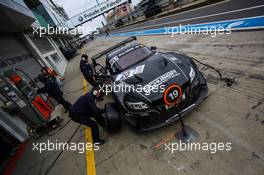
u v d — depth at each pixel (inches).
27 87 180.4
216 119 100.5
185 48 242.4
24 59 295.6
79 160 118.5
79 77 380.5
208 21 317.7
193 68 115.1
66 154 130.7
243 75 125.6
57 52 683.4
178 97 100.4
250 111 94.7
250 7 266.4
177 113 104.6
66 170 114.1
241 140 82.5
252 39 172.1
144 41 440.5
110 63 159.5
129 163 99.0
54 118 181.9
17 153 160.9
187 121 109.3
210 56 180.5
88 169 107.3
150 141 107.9
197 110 114.5
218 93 120.3
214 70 149.7
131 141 115.3
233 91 115.4
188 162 84.4
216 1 448.1
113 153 111.8
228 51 172.2
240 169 71.2
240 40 183.3
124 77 130.8
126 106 110.1
